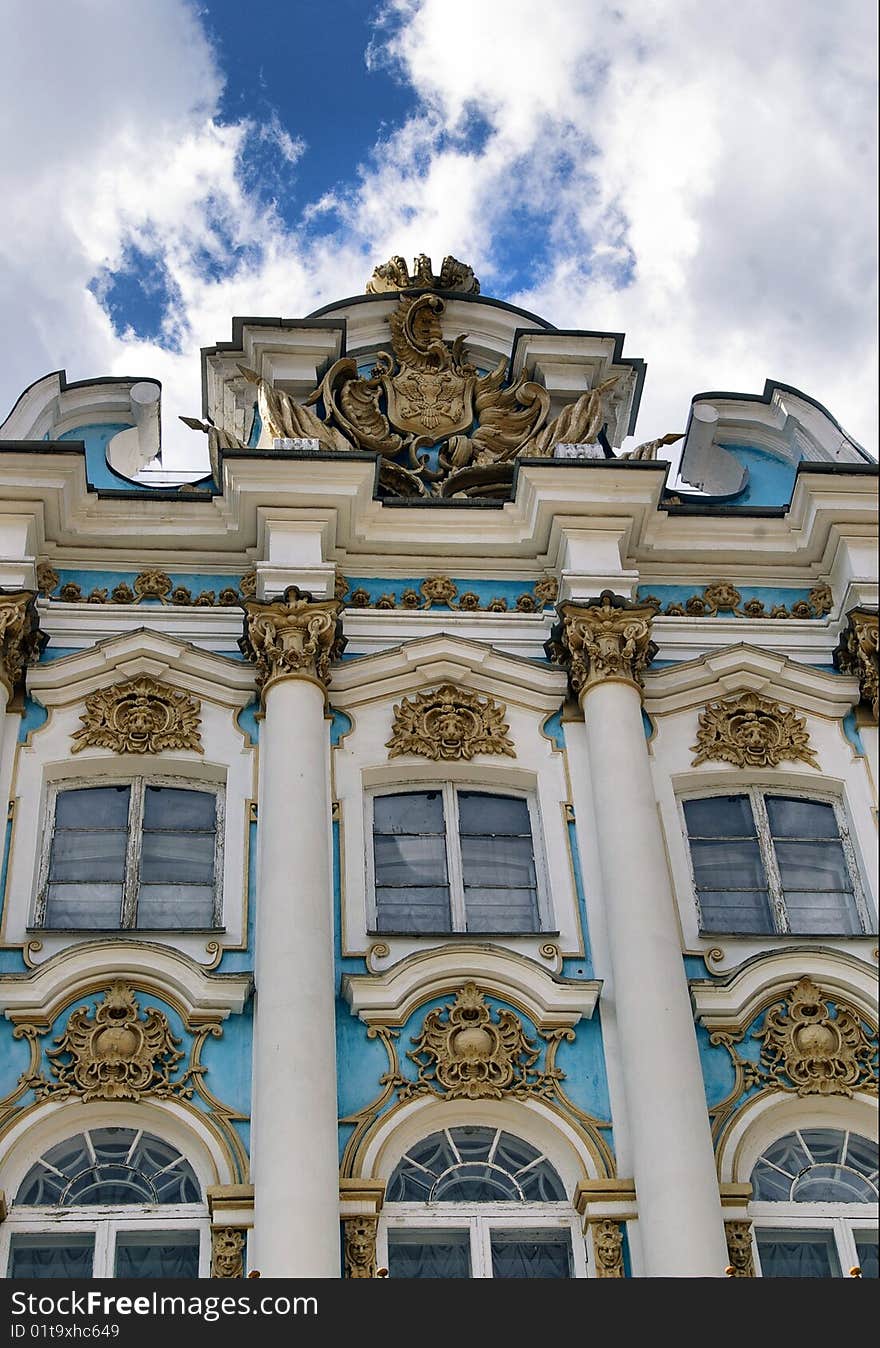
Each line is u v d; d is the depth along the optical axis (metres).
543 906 21.48
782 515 24.67
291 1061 19.03
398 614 23.62
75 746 22.14
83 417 25.61
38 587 23.47
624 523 24.00
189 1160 19.34
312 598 22.78
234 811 21.69
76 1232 18.84
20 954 20.31
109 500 23.81
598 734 22.23
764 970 20.75
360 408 25.62
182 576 23.88
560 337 26.12
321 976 19.75
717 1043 20.38
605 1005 20.39
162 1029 19.84
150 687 22.61
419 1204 19.20
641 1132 19.17
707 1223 18.56
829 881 22.33
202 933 20.53
